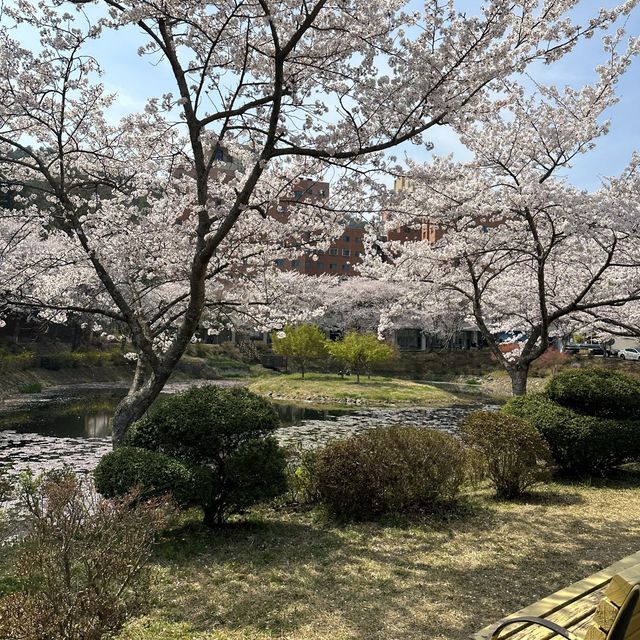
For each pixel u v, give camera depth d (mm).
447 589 3869
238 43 6402
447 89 5652
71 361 30469
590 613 2564
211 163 6902
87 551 2830
